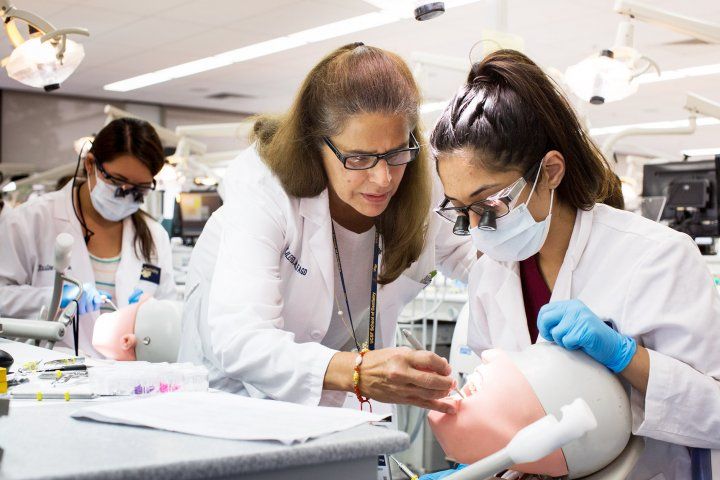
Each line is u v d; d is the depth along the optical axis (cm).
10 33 257
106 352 209
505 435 111
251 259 146
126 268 292
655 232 133
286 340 133
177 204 658
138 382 123
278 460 80
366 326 180
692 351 123
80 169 314
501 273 149
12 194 630
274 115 166
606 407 114
